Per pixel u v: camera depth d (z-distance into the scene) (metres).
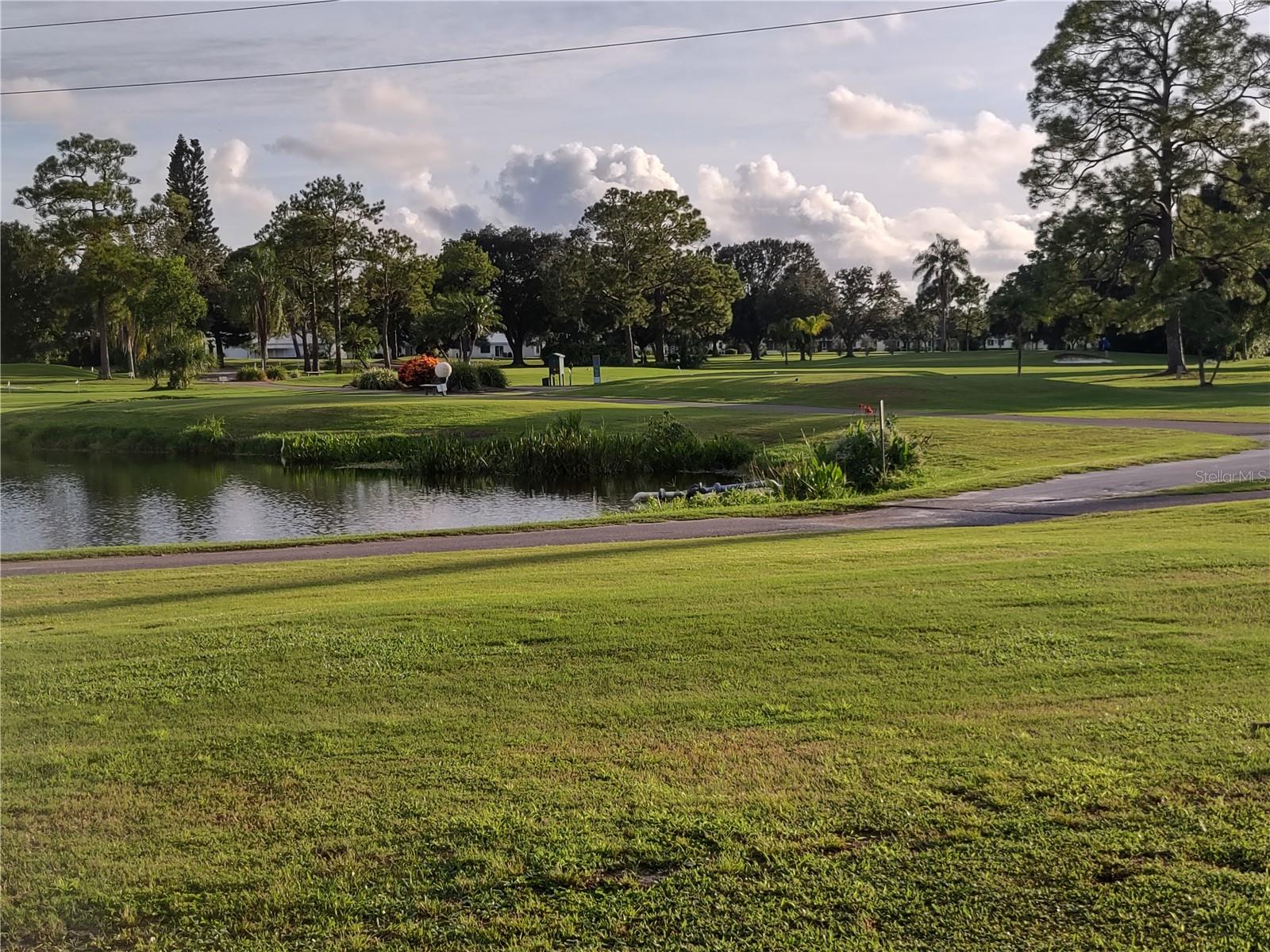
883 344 187.25
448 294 106.75
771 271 143.00
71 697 7.14
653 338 114.75
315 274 97.50
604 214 100.56
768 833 4.79
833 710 6.43
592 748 5.91
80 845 4.90
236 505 27.80
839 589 10.11
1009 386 52.47
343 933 4.14
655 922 4.13
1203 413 39.22
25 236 104.44
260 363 110.06
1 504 28.28
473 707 6.73
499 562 13.65
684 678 7.19
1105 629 8.18
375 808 5.21
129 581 12.77
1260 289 62.62
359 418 44.38
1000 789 5.15
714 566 12.37
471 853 4.71
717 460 32.97
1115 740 5.74
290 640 8.54
